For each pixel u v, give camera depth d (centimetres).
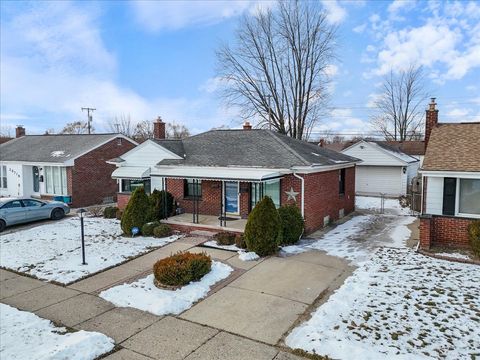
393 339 763
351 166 2375
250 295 1025
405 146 4497
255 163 1733
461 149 1552
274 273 1195
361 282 1078
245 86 4266
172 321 883
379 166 3416
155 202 1853
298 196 1678
